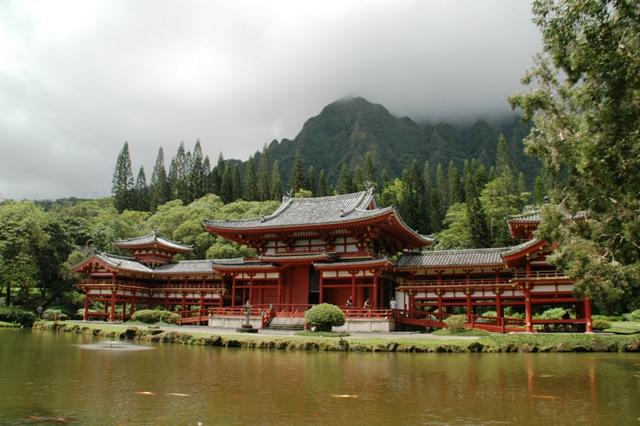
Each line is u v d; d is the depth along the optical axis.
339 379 21.17
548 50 18.39
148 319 57.91
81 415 14.47
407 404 16.20
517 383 20.50
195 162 142.62
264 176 140.88
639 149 15.15
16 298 71.38
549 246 42.28
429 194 119.62
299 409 15.38
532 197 115.50
